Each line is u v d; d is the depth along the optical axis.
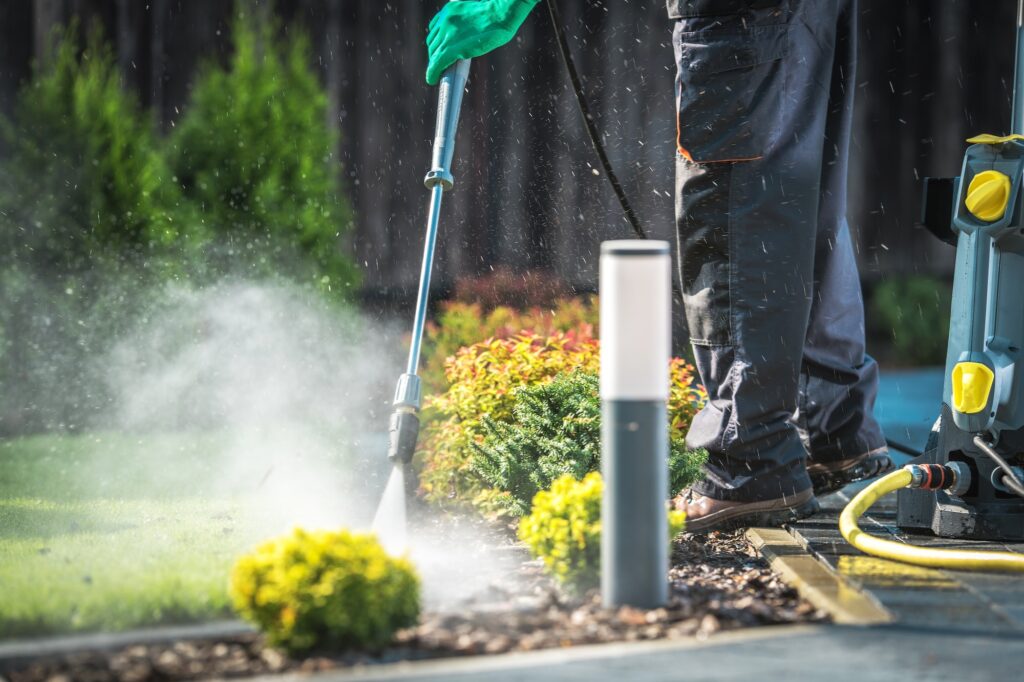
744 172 7.20
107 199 13.20
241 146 13.68
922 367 20.86
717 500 7.33
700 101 7.18
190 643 4.52
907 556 6.01
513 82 18.72
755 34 7.13
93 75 13.40
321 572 4.40
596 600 5.28
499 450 7.67
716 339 7.35
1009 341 6.78
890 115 21.22
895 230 21.38
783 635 4.55
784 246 7.21
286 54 17.39
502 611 5.05
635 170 18.81
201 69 16.05
